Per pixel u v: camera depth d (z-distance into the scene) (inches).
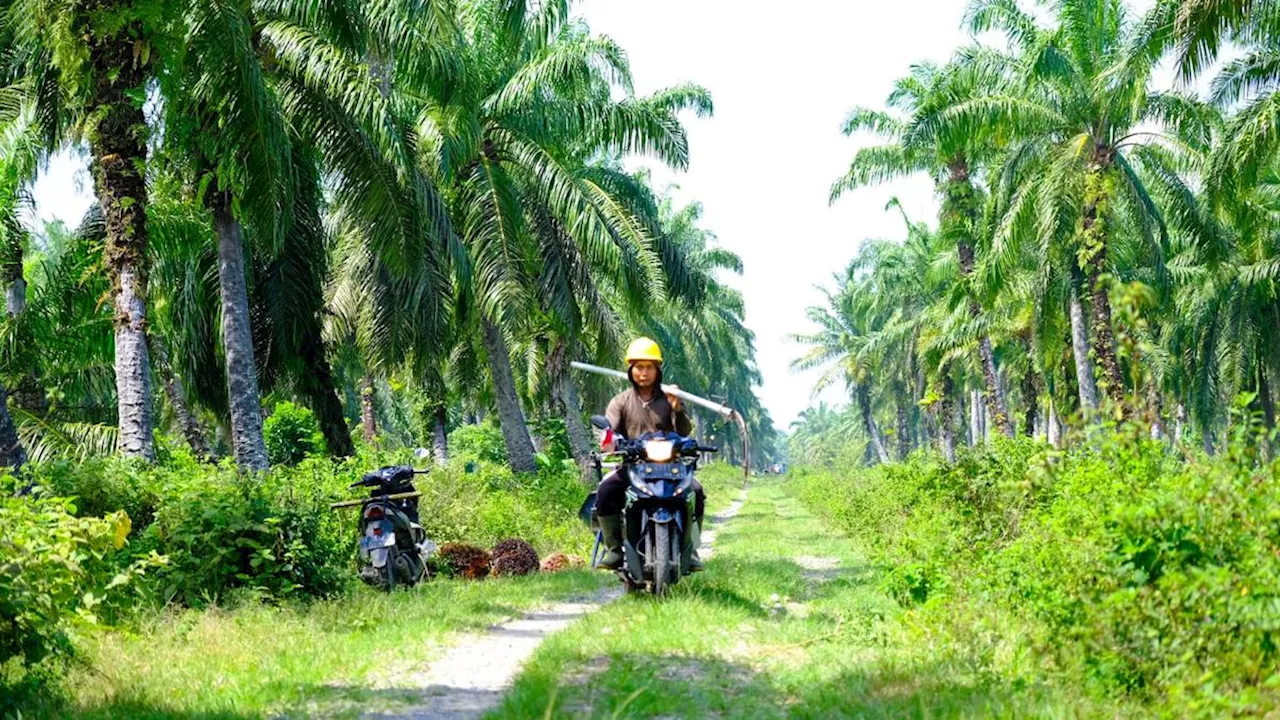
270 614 348.2
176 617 339.9
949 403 1931.6
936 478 610.5
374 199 626.5
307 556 395.9
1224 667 190.2
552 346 1218.6
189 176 575.2
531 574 491.2
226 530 380.2
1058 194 904.9
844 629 297.6
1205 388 1402.6
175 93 514.6
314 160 707.4
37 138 650.2
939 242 1491.1
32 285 777.6
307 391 813.9
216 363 815.1
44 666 252.4
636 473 340.5
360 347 900.0
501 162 944.9
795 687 231.9
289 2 602.9
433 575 493.0
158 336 842.8
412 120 854.5
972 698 203.6
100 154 504.7
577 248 984.3
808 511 1259.8
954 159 1256.2
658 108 1031.0
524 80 888.3
